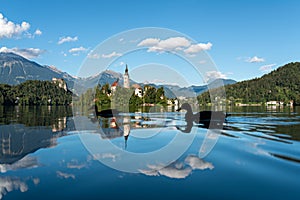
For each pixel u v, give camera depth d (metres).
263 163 7.50
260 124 18.31
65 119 25.39
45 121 23.28
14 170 7.04
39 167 7.32
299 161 7.66
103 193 5.39
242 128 15.88
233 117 25.42
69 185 5.85
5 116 31.55
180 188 5.65
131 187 5.73
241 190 5.51
